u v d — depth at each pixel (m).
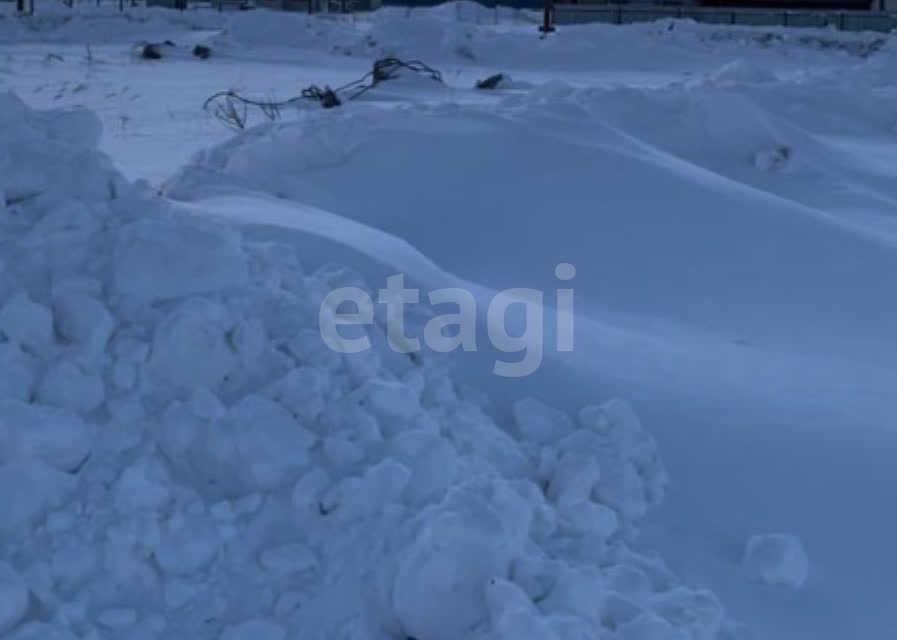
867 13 43.28
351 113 9.86
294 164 9.09
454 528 3.86
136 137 14.13
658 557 4.74
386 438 4.70
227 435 4.38
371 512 4.26
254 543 4.21
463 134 9.38
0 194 5.43
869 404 6.04
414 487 4.38
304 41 33.47
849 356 6.97
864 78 19.75
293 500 4.31
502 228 8.41
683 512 5.10
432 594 3.80
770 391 6.09
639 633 3.86
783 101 15.45
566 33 34.41
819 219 8.54
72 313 4.72
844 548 4.97
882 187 11.31
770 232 8.38
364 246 6.67
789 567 4.68
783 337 7.21
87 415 4.51
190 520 4.18
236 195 8.27
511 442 5.11
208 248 5.12
